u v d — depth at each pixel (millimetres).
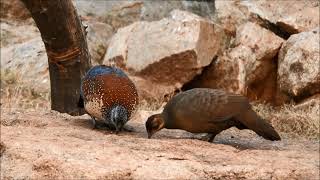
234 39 22469
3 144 9391
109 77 12125
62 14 14617
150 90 20484
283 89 20641
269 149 11875
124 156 9242
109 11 25047
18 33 24250
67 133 11234
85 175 8539
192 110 11398
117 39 21969
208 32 20844
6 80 20516
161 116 11734
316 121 17812
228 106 11414
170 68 20547
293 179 9570
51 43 15203
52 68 16000
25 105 18656
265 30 21812
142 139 11000
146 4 25000
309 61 19984
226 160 9859
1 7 24875
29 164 8914
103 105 11992
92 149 9422
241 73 20828
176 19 20953
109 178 8570
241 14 22922
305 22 21812
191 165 9172
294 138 16297
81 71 15961
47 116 13906
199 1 24891
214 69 21156
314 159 10477
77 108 16062
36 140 9703
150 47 20875
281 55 21156
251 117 11461
